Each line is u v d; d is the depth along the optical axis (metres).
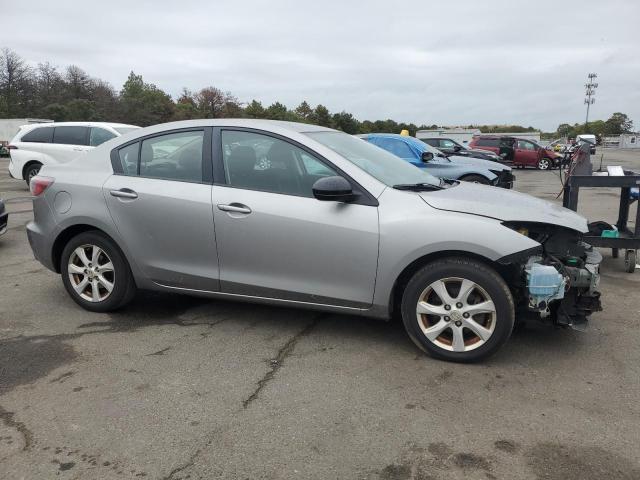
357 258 3.64
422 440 2.73
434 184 4.15
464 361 3.55
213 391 3.23
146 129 4.42
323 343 3.92
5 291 5.17
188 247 4.09
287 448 2.67
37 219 4.64
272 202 3.82
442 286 3.52
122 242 4.26
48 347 3.87
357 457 2.60
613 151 55.69
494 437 2.75
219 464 2.55
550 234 3.78
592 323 4.35
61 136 13.01
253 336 4.06
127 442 2.72
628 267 6.00
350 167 3.76
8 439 2.75
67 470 2.51
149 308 4.68
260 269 3.92
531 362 3.61
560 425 2.86
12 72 64.62
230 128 4.11
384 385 3.30
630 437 2.75
